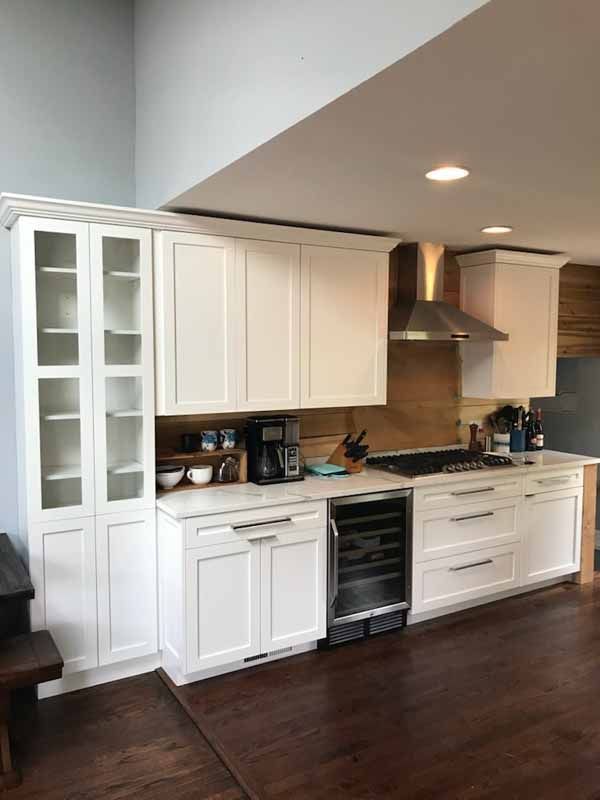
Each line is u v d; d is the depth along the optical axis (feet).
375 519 11.43
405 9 4.86
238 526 9.93
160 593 10.32
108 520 9.79
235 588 10.01
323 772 7.94
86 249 9.26
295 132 6.52
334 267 11.56
